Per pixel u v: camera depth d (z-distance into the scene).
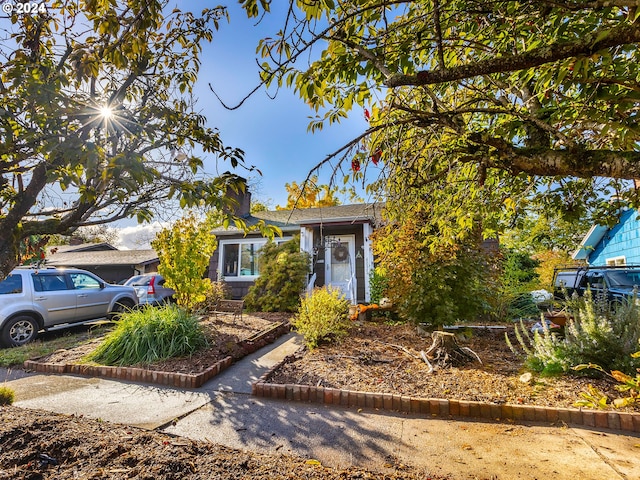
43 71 2.05
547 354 4.29
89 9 2.09
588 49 1.23
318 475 2.21
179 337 5.67
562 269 8.49
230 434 3.11
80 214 2.10
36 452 2.16
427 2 2.12
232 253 12.52
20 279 7.47
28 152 1.85
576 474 2.39
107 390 4.39
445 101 2.78
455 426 3.26
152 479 1.92
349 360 5.11
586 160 1.42
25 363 5.45
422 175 2.83
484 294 6.81
